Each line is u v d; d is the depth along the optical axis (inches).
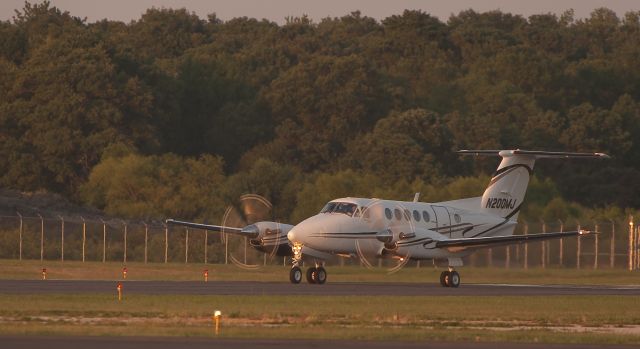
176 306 4980.3
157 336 3786.9
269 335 3873.0
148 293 5644.7
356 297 5629.9
